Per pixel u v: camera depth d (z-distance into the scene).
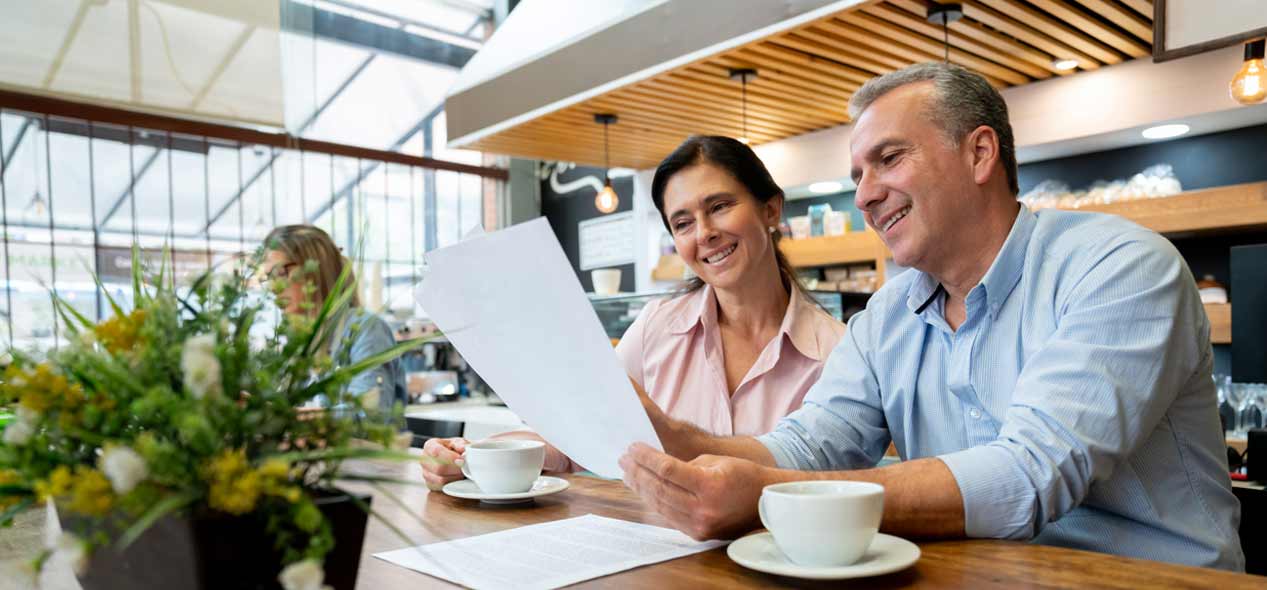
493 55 3.96
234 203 5.25
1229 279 3.31
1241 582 0.66
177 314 0.58
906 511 0.85
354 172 6.18
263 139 5.27
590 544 0.86
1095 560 0.75
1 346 0.58
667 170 1.62
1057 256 1.12
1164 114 3.21
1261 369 2.51
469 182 6.83
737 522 0.84
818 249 4.43
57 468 0.54
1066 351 0.99
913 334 1.29
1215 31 2.19
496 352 0.98
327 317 0.60
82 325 0.60
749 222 1.60
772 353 1.62
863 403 1.33
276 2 4.92
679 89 3.62
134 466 0.47
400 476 1.32
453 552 0.84
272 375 0.56
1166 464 1.07
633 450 0.86
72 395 0.54
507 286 0.86
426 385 4.73
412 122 6.53
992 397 1.18
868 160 1.20
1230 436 2.83
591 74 3.36
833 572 0.67
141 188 4.93
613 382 0.86
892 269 4.23
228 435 0.52
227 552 0.50
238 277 0.60
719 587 0.70
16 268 4.51
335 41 6.15
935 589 0.67
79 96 4.38
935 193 1.15
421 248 6.53
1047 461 0.89
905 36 3.06
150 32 4.54
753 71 3.40
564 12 3.61
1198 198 3.10
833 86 3.66
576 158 5.09
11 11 4.22
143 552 0.53
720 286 1.64
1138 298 0.99
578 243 6.77
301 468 0.56
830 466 1.28
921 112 1.15
